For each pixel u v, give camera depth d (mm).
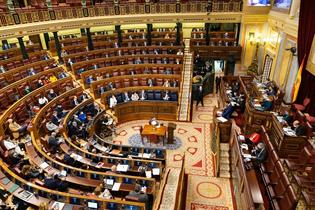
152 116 16719
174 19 20891
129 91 16625
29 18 17656
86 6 19922
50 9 18547
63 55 19688
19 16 17109
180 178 9992
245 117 13516
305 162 8992
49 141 11672
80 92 16297
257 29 19516
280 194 8000
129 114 16547
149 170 10023
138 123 16453
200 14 20422
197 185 11008
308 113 12359
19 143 11320
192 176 11578
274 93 14734
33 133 11883
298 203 7445
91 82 16531
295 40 14102
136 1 21141
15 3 21781
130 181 9188
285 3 15570
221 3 19766
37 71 17938
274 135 11484
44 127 13188
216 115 13391
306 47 12305
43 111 13664
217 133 12328
